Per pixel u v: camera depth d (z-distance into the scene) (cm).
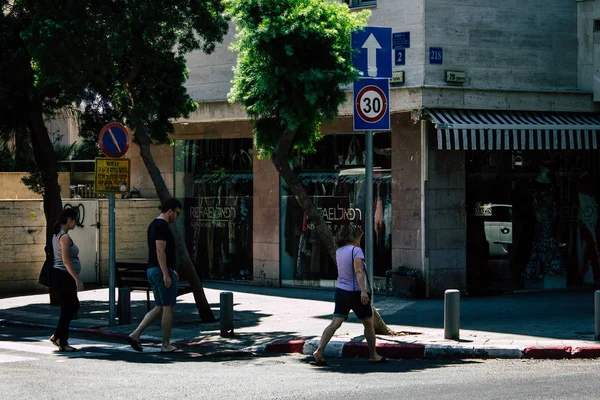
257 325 1562
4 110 1939
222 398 904
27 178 1942
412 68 1856
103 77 1705
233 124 2270
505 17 1916
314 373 1095
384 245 1969
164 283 1295
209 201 2353
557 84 1977
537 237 2000
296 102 1401
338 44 1385
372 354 1207
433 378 1037
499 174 1955
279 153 1462
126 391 949
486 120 1830
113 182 1573
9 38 1822
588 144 1912
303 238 2131
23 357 1247
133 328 1559
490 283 1947
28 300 2070
